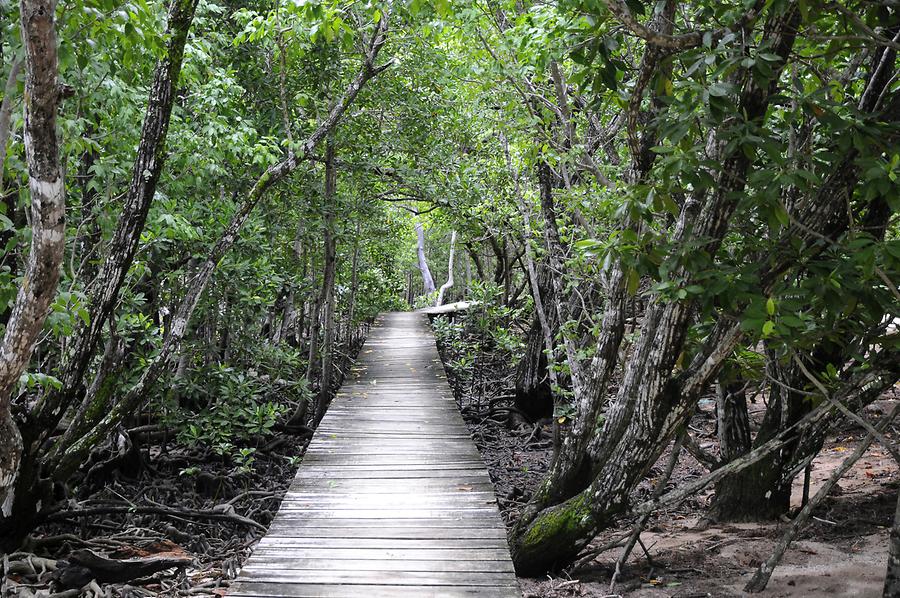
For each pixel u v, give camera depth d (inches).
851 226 141.5
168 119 203.3
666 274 148.4
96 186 223.9
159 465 324.5
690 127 144.6
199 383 337.1
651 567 196.4
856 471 270.7
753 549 203.0
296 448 377.1
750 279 143.6
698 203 177.2
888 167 124.6
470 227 458.3
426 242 1182.3
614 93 177.9
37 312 137.2
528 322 538.3
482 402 493.0
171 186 276.1
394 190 467.2
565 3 170.2
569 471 207.2
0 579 174.2
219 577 199.8
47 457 206.4
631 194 146.2
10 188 206.4
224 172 289.6
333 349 523.8
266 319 453.4
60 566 184.7
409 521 189.2
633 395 204.4
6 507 180.9
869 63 205.2
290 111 373.1
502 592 148.4
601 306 347.3
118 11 165.6
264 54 352.8
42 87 121.2
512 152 372.2
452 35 309.1
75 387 194.9
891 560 138.7
